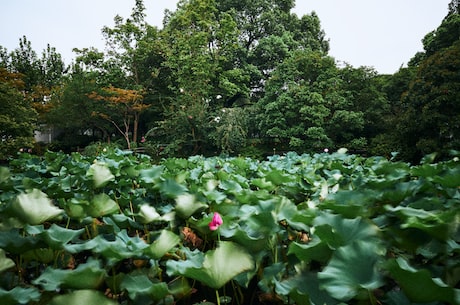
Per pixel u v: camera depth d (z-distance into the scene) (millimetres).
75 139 22141
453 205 1870
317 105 15438
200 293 1634
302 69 17828
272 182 2957
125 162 3686
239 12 23531
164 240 1370
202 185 2727
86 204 1860
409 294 964
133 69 21344
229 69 21703
